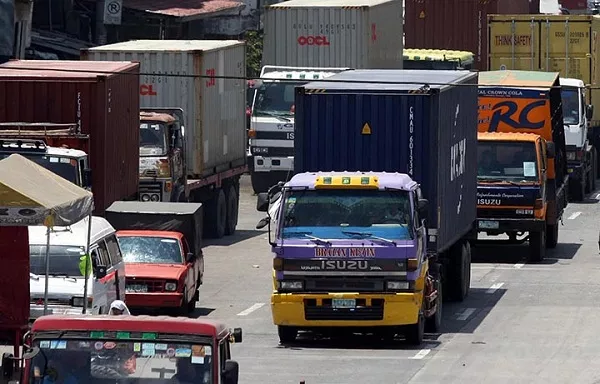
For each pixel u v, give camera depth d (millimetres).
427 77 52500
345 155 47625
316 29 86375
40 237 42000
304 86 48062
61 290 40719
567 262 63594
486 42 104125
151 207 53938
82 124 56406
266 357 42500
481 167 61344
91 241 42250
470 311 51125
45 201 34562
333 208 43688
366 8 85562
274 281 43688
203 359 25578
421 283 43625
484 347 44219
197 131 70562
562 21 92250
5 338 37219
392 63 92750
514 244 65938
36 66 61156
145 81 71000
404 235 43125
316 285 43281
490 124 64625
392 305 42969
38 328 25906
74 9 95688
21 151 50625
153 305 48938
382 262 42969
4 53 76125
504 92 64438
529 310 51188
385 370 40469
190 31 103500
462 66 98250
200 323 25938
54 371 25625
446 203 48906
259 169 83062
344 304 43156
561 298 53812
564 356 42688
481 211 61438
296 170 47875
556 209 65500
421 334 44562
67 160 50750
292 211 43750
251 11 108562
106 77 56812
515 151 61438
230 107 75750
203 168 70625
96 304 41531
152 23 99125
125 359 25625
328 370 40438
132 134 61594
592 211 83125
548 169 64438
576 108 86062
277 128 82500
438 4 104562
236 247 69625
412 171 47188
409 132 47125
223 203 73688
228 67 75438
